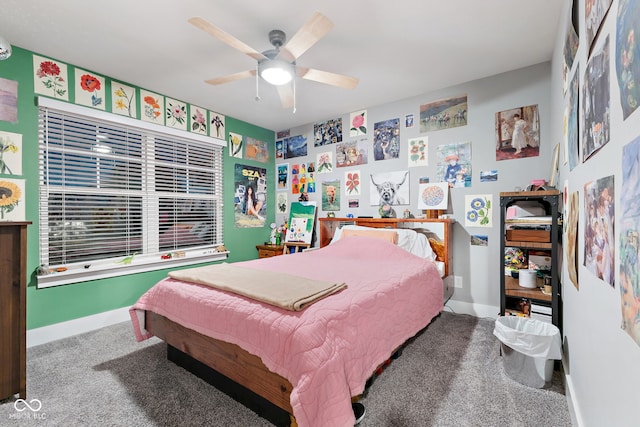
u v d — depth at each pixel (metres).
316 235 4.12
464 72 2.77
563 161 1.93
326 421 1.12
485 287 2.91
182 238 3.48
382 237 3.06
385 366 1.96
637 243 0.69
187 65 2.57
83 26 2.02
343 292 1.66
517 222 2.24
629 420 0.77
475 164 2.96
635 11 0.70
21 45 2.26
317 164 4.14
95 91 2.69
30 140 2.36
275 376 1.32
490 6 1.85
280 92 2.53
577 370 1.43
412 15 1.94
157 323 2.01
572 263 1.58
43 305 2.42
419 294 2.15
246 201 4.20
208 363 1.66
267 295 1.51
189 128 3.47
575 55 1.46
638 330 0.69
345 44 2.27
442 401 1.60
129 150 2.98
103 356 2.14
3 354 1.58
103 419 1.48
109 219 2.85
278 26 2.04
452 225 3.08
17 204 2.30
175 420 1.47
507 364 1.84
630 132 0.74
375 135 3.61
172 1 1.79
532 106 2.66
